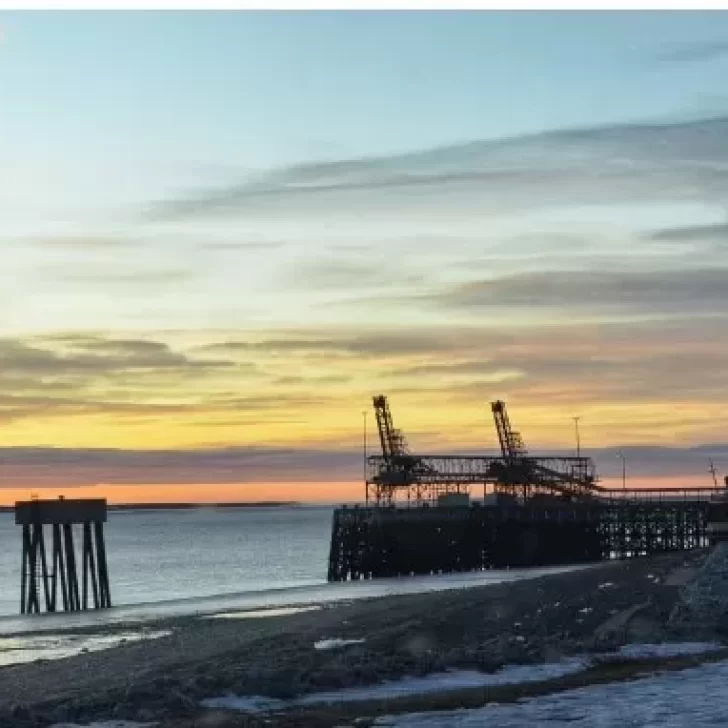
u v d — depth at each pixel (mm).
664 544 161500
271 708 39000
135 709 38500
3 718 37281
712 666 45000
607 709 37531
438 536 159250
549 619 55812
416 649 49344
